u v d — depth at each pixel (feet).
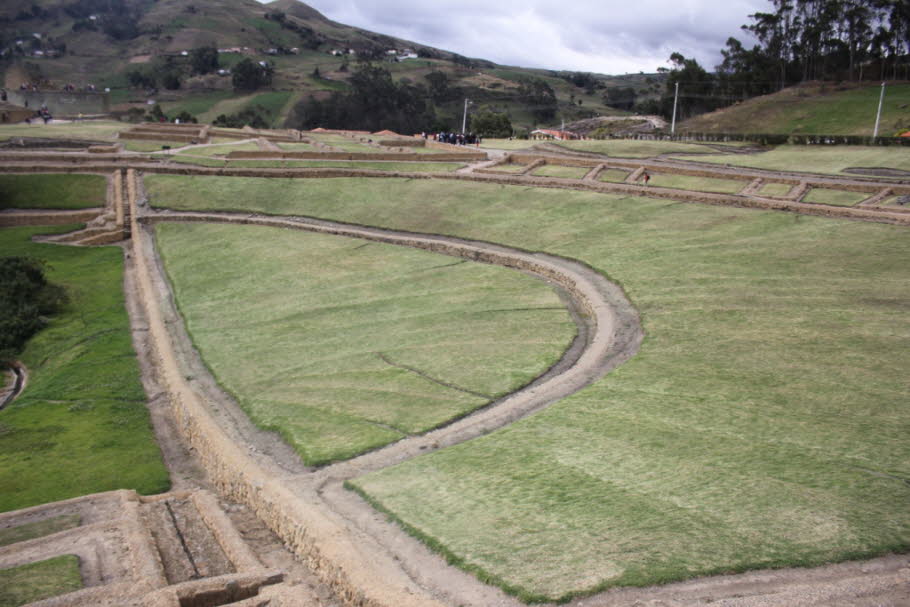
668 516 48.70
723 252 120.88
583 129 468.34
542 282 121.90
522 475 56.70
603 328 94.07
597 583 41.91
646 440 60.95
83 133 282.15
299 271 139.64
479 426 68.95
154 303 128.47
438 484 56.75
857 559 42.42
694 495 51.26
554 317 103.76
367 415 75.92
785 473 53.42
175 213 185.26
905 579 39.50
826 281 100.48
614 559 44.19
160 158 229.04
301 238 161.17
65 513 62.13
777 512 48.11
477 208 172.86
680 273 112.88
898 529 45.11
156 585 44.88
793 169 195.11
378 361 93.20
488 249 142.92
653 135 346.74
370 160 231.09
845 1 385.09
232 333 110.73
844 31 386.93
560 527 48.47
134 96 639.76
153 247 164.55
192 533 57.62
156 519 60.23
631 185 175.42
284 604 41.93
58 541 54.19
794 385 69.72
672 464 56.34
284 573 47.73
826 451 56.39
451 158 235.81
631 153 238.27
